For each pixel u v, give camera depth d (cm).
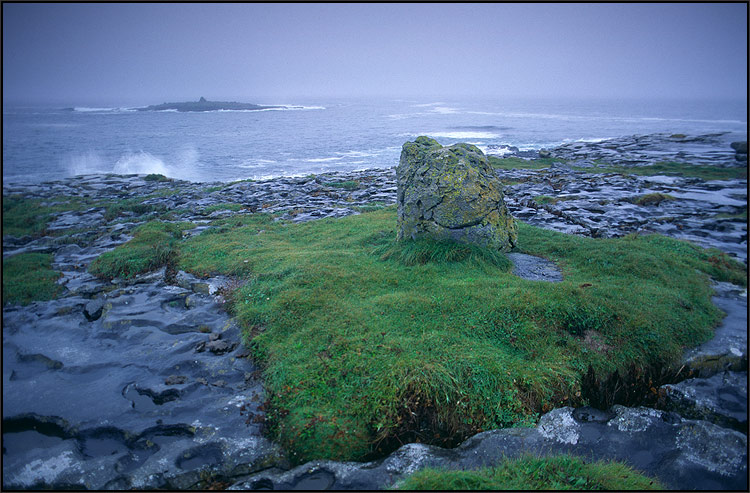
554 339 739
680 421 586
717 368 725
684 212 1683
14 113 11988
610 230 1399
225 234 1412
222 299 942
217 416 605
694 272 1027
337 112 16575
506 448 546
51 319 882
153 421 597
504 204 1107
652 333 750
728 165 2941
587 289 854
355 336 718
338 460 548
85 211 1880
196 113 15275
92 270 1137
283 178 2780
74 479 509
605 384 684
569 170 2945
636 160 3350
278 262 1070
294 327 775
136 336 816
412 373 620
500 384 636
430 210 1023
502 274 944
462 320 767
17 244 1390
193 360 733
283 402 606
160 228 1509
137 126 9106
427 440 584
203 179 3456
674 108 18000
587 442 562
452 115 14262
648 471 517
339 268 992
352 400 603
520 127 9138
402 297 838
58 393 661
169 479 512
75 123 9356
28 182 2734
